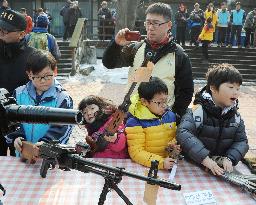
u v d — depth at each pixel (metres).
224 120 2.30
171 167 2.25
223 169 2.20
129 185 2.05
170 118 2.46
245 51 14.69
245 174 2.22
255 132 6.91
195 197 1.95
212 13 14.45
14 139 2.39
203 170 2.28
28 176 2.13
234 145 2.35
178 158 2.37
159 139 2.38
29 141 2.34
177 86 2.86
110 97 9.50
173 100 2.86
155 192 1.58
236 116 2.34
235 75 2.16
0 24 2.80
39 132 2.39
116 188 1.38
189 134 2.28
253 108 9.01
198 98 2.38
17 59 2.95
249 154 5.57
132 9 13.48
